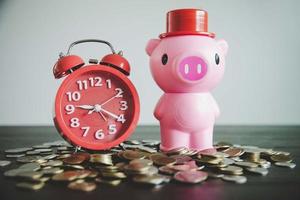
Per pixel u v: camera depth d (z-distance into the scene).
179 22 0.37
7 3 0.73
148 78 0.75
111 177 0.30
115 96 0.38
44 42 0.74
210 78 0.37
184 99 0.38
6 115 0.76
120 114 0.38
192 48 0.36
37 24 0.74
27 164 0.33
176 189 0.28
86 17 0.73
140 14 0.73
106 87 0.38
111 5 0.73
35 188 0.27
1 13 0.73
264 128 0.67
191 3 0.73
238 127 0.69
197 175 0.30
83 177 0.30
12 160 0.37
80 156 0.34
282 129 0.66
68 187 0.28
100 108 0.38
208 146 0.40
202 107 0.38
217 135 0.58
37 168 0.31
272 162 0.37
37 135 0.56
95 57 0.73
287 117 0.77
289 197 0.26
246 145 0.48
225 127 0.69
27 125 0.73
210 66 0.36
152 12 0.73
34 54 0.75
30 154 0.39
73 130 0.37
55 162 0.33
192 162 0.34
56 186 0.28
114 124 0.38
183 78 0.36
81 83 0.38
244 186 0.29
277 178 0.31
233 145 0.44
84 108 0.38
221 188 0.28
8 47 0.74
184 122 0.38
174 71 0.36
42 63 0.75
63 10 0.73
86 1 0.73
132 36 0.74
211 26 0.74
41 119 0.77
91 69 0.37
